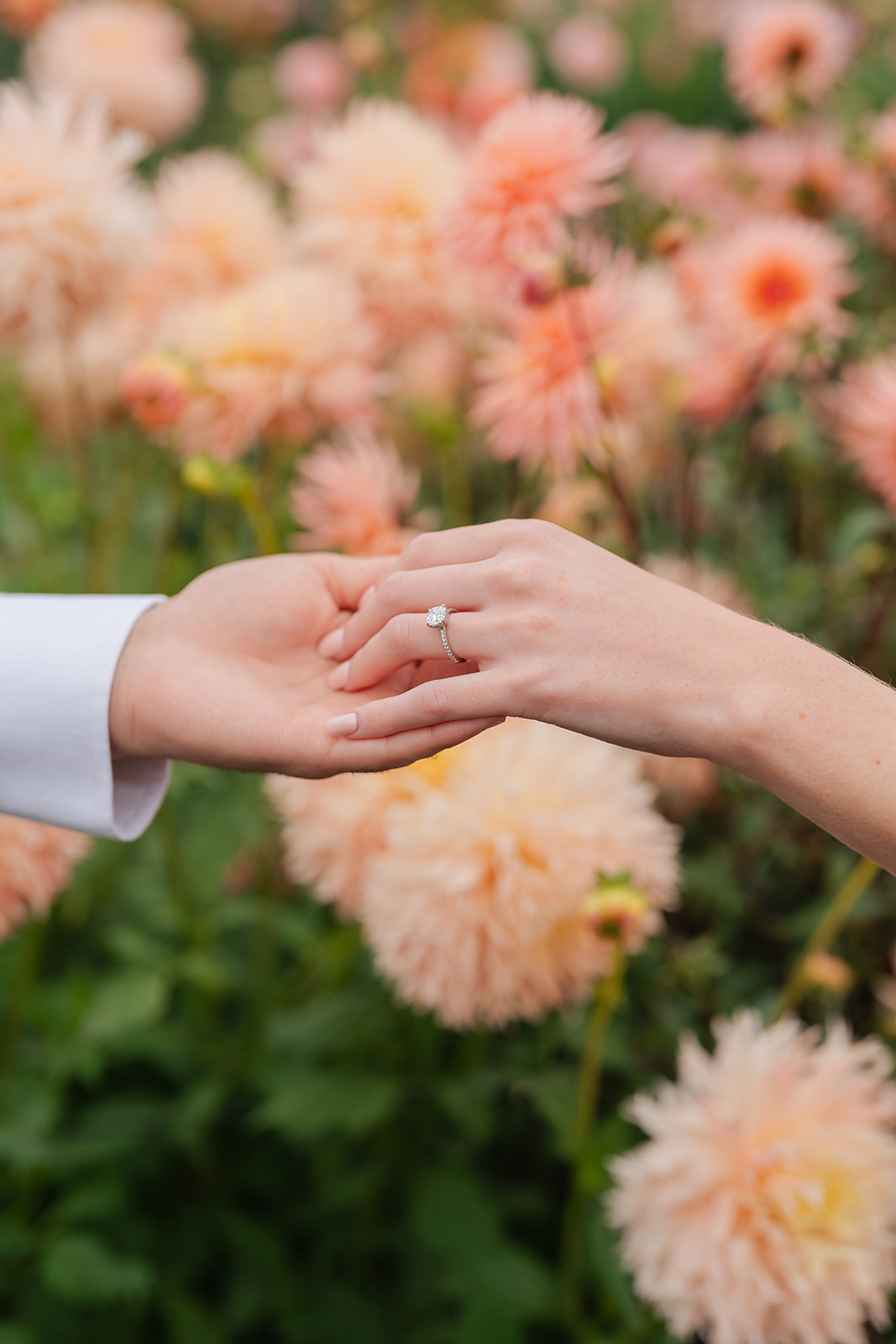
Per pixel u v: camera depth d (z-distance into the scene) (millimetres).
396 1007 1382
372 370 1577
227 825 1448
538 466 1429
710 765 1440
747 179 1907
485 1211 1361
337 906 1388
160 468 1820
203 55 3793
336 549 1417
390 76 2531
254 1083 1439
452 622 1101
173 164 1836
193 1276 1435
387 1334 1388
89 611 1176
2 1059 1397
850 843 1065
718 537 1716
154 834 1494
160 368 1423
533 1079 1359
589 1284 1354
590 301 1340
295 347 1431
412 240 1528
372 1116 1348
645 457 1570
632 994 1429
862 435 1445
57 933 1510
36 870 1299
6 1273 1385
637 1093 1292
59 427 1767
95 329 1674
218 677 1150
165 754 1158
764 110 1873
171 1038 1457
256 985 1462
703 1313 1218
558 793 1273
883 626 1470
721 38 3871
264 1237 1425
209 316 1470
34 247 1439
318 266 1643
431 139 1608
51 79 2504
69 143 1485
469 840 1241
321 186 1571
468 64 2398
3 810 1194
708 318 1516
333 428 1562
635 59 4336
